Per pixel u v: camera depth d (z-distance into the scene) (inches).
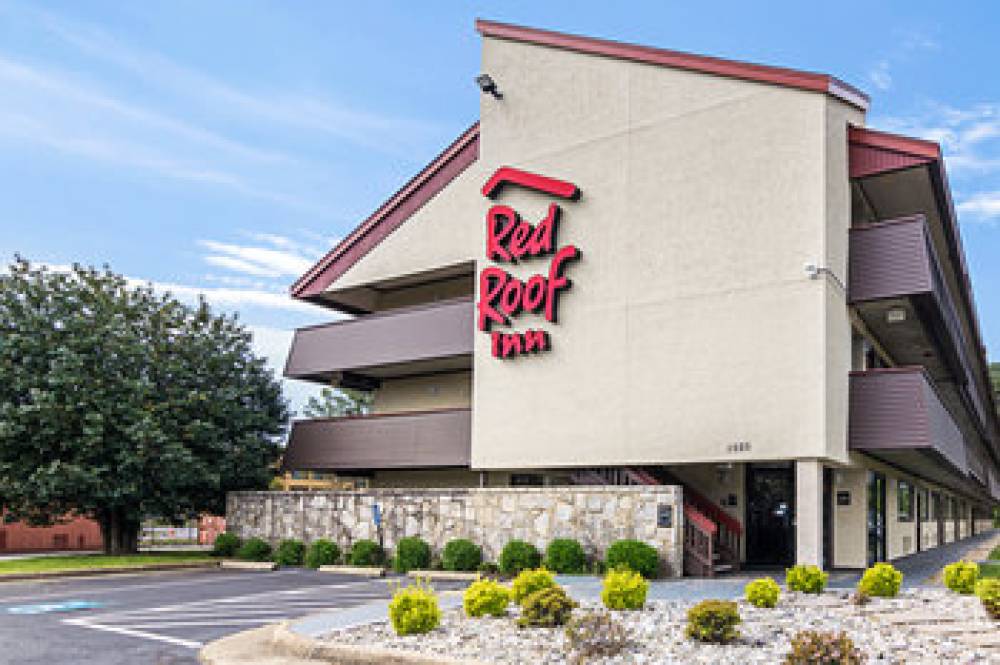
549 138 833.5
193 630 498.3
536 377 813.2
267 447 1061.1
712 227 716.7
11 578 780.0
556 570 698.8
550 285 805.2
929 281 670.5
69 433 906.7
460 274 979.9
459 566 766.5
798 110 683.4
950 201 793.6
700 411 703.7
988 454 1628.9
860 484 793.6
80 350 924.6
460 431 900.0
